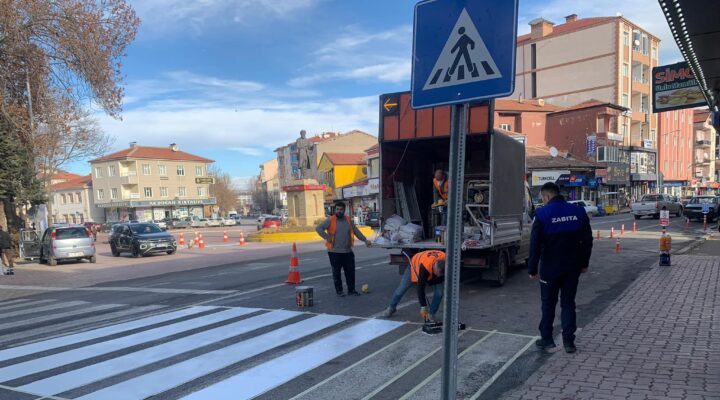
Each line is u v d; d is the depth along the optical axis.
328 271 12.08
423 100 2.90
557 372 4.49
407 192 10.16
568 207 5.05
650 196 32.31
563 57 51.16
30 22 16.69
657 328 5.85
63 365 5.20
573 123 46.88
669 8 7.51
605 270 10.70
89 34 17.56
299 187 28.91
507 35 2.62
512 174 9.52
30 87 19.03
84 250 18.33
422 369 4.78
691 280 8.82
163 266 16.00
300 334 6.15
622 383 4.16
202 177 70.25
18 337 6.58
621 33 47.62
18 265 18.89
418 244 8.76
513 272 10.91
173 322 7.07
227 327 6.63
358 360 5.09
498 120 47.09
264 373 4.77
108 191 68.06
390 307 6.96
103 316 7.82
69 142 25.34
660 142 56.53
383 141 9.05
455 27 2.78
